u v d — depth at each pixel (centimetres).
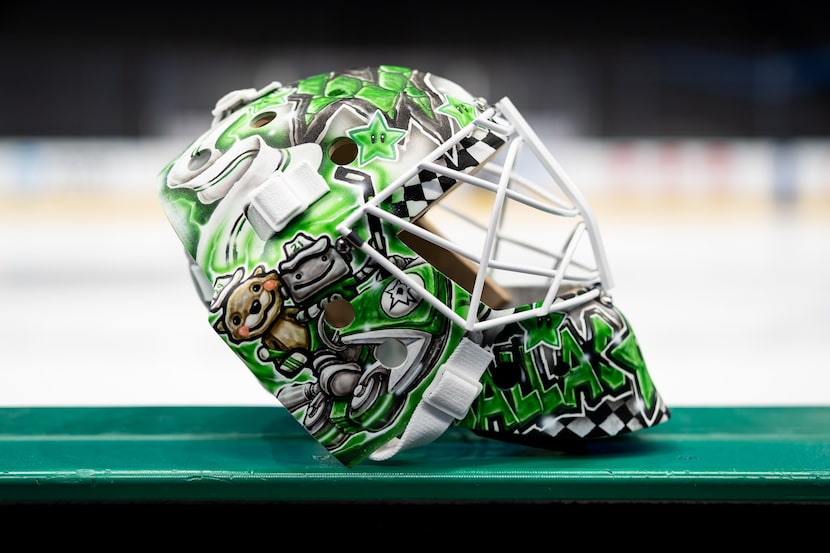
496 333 92
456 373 90
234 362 202
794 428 102
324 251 88
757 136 261
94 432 101
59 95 253
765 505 88
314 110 91
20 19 241
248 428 102
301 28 238
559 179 92
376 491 88
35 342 215
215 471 89
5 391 175
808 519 88
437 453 95
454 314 89
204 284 98
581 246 180
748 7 239
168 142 260
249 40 240
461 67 240
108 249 283
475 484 88
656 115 255
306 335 89
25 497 88
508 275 116
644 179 278
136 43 245
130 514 88
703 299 251
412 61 238
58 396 171
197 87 248
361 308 89
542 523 89
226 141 91
